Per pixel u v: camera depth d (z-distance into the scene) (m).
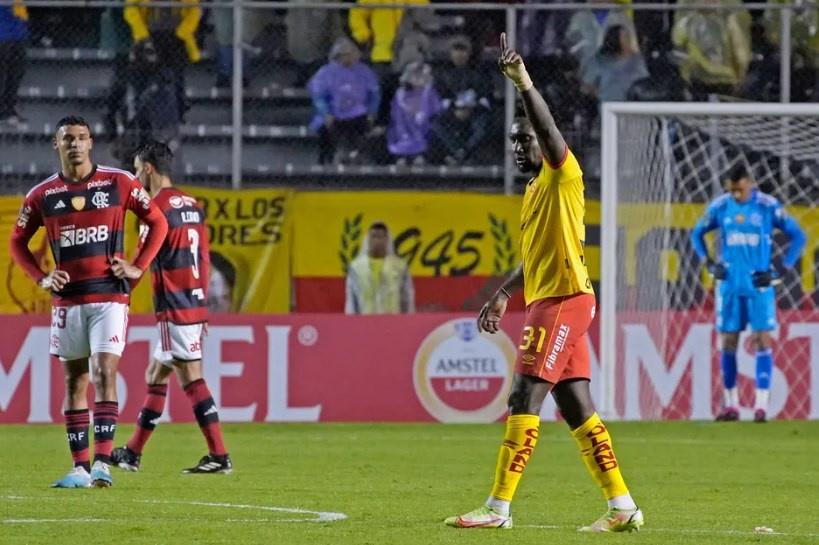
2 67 64.56
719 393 59.38
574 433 25.02
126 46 65.75
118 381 56.25
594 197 64.56
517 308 60.69
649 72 65.75
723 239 58.06
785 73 64.94
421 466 40.16
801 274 62.25
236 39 62.69
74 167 31.72
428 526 25.20
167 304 37.34
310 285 60.41
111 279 31.88
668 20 65.81
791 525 26.84
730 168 61.25
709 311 59.72
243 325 57.38
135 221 57.16
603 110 57.62
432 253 60.72
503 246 60.75
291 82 66.56
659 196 60.19
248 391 57.31
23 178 64.31
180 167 65.38
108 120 65.06
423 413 57.81
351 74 66.25
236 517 26.78
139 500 29.88
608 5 59.34
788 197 62.06
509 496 24.80
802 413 59.72
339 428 55.25
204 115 66.00
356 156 66.12
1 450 44.66
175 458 42.34
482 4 60.34
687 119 60.97
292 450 45.66
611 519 24.73
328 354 57.69
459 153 65.81
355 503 29.95
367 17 66.56
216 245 60.12
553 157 23.97
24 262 32.06
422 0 67.25
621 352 58.88
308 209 60.44
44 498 29.92
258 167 66.00
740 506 30.53
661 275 59.75
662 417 59.09
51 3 59.97
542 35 65.75
